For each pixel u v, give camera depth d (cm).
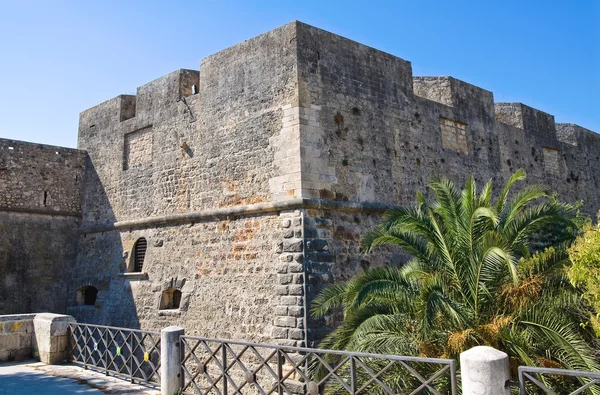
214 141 1744
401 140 1800
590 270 950
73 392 1043
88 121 2352
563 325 980
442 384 951
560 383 951
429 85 2125
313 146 1522
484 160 2159
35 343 1373
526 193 1108
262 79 1628
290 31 1573
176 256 1806
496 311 1042
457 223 1093
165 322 1769
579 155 2883
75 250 2264
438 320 1025
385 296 1084
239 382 1506
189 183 1809
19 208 2133
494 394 632
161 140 1953
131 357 1132
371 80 1748
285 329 1420
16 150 2166
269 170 1558
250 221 1589
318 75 1586
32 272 2139
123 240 2042
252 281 1541
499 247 978
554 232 1773
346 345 1067
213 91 1777
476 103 2194
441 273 1090
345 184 1580
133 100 2233
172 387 1004
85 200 2289
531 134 2531
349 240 1553
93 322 2048
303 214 1457
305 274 1418
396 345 1019
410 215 1125
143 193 1994
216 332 1603
